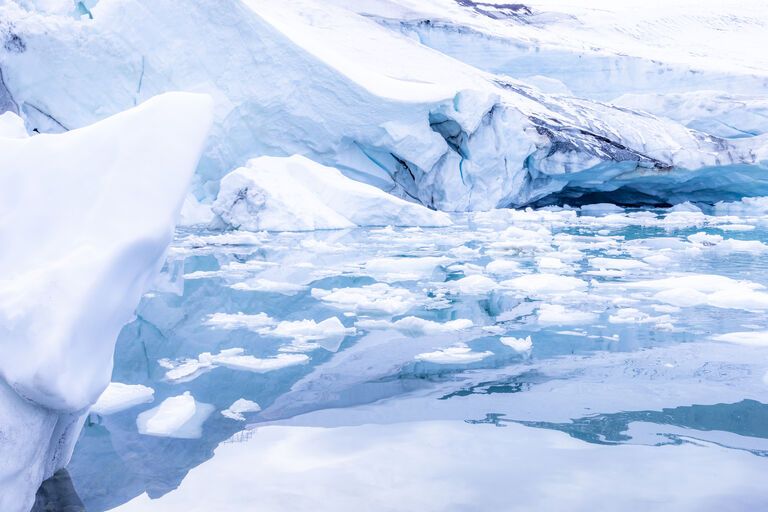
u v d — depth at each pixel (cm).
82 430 179
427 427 182
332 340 295
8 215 124
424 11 2088
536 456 160
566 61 1978
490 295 414
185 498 137
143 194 127
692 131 1465
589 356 263
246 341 293
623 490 141
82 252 121
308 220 841
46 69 821
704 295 393
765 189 1491
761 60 2759
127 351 272
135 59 893
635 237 826
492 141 1209
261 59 988
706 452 163
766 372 237
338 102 1036
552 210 1405
